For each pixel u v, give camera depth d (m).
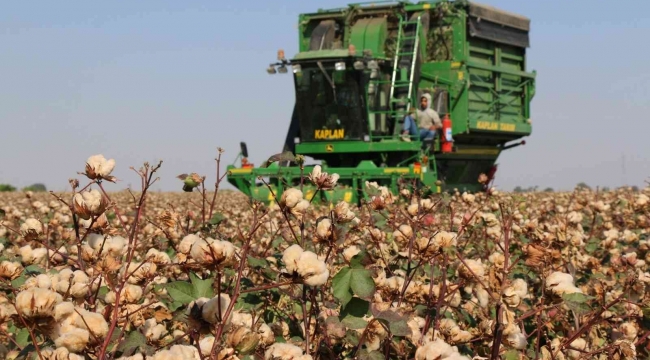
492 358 3.52
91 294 3.46
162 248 5.80
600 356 4.63
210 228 5.18
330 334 3.39
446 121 23.08
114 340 3.18
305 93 21.88
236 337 2.76
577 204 9.79
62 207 8.98
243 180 21.25
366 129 21.86
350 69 21.41
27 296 2.56
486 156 27.19
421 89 23.75
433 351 2.87
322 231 3.78
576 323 4.77
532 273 5.17
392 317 3.30
